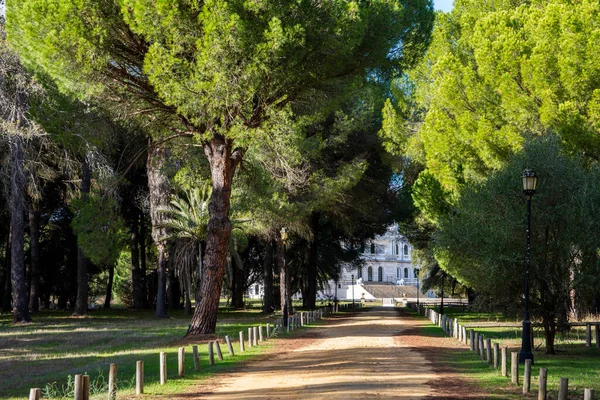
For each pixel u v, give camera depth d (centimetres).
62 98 2722
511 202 2048
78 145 2917
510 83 2475
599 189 1952
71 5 2094
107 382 1542
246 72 2138
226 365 1853
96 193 4212
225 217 2673
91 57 2148
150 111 2578
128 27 2233
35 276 5003
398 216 4975
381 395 1241
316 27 2247
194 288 4353
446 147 2911
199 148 3372
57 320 4175
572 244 1961
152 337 2820
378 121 4244
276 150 2825
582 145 2244
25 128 3262
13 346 2494
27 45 2305
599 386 1394
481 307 2159
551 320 2064
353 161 3822
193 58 2272
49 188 4916
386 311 6000
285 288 3400
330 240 5578
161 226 4316
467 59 3128
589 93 2311
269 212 3653
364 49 2555
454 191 2961
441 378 1513
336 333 3017
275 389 1369
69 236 5397
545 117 2309
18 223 3844
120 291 7369
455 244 2266
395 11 2580
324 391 1302
